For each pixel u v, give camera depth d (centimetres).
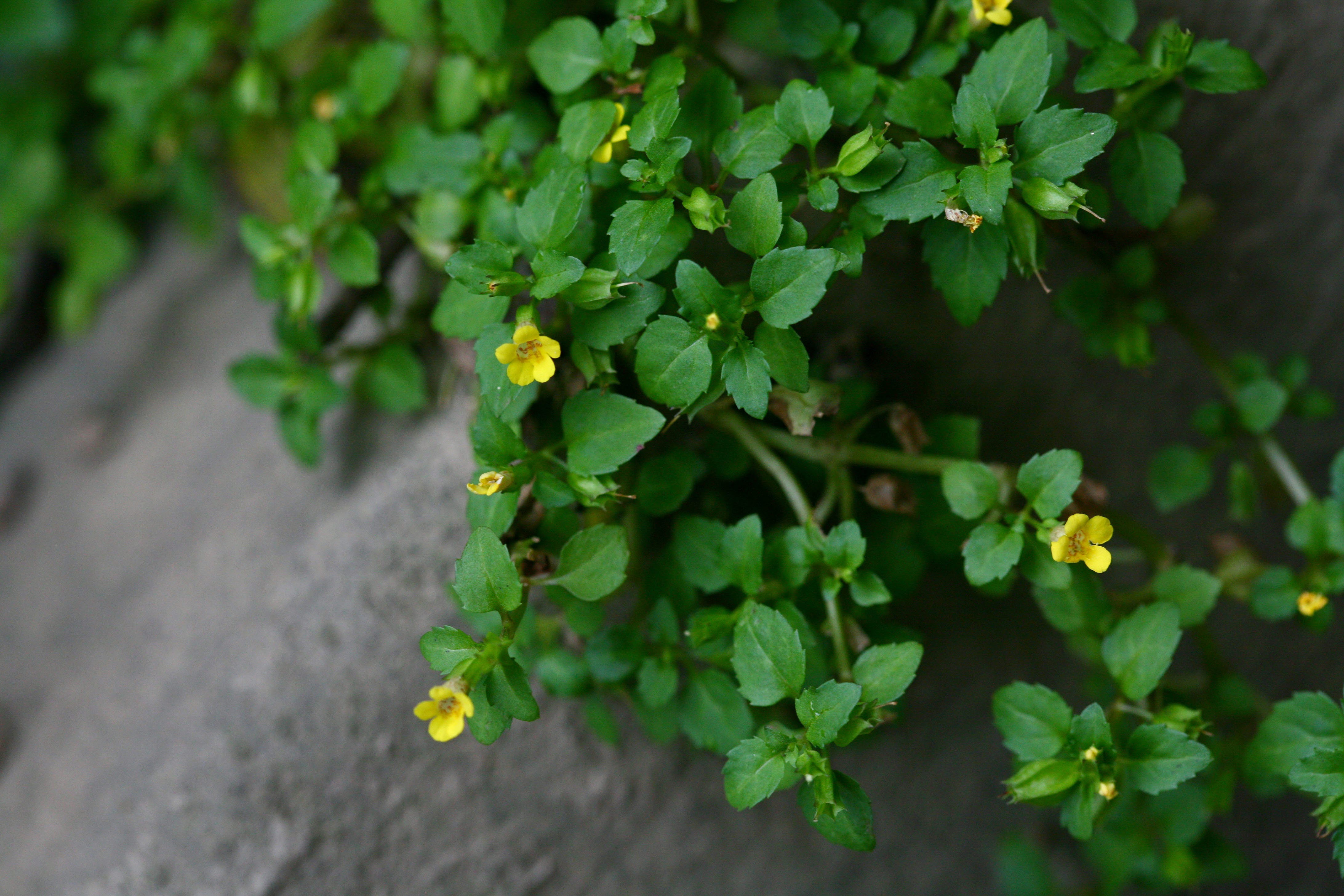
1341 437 60
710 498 56
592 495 52
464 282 52
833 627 53
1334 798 52
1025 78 52
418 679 58
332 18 62
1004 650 59
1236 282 59
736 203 52
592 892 59
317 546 59
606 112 53
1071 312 56
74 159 74
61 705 62
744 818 59
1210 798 56
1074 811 52
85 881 59
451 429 58
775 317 51
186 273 70
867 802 52
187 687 59
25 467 67
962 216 52
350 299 58
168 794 58
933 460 55
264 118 64
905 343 58
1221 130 57
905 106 53
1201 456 57
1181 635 57
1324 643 61
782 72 57
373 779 58
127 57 64
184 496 63
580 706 58
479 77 56
